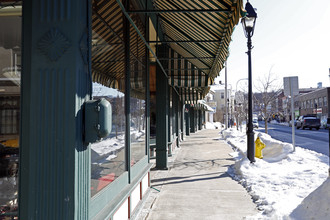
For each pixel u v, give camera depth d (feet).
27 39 7.18
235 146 51.65
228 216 15.81
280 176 24.76
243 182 23.73
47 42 6.95
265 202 17.72
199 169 30.50
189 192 21.08
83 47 7.39
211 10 12.02
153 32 22.77
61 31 6.99
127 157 14.38
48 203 6.83
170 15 19.07
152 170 29.96
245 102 126.00
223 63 20.47
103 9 10.85
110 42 11.84
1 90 7.96
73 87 6.91
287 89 38.11
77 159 7.00
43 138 6.89
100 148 10.17
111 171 11.59
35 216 6.83
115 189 11.70
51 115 6.91
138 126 18.01
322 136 86.79
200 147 53.21
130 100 15.24
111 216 10.18
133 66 16.48
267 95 71.56
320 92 182.50
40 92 6.93
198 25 16.70
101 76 10.66
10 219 7.78
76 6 7.05
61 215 6.78
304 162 30.60
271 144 41.50
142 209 17.15
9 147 7.97
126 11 13.26
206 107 119.85
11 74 7.93
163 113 30.73
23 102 7.10
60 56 6.94
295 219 13.78
